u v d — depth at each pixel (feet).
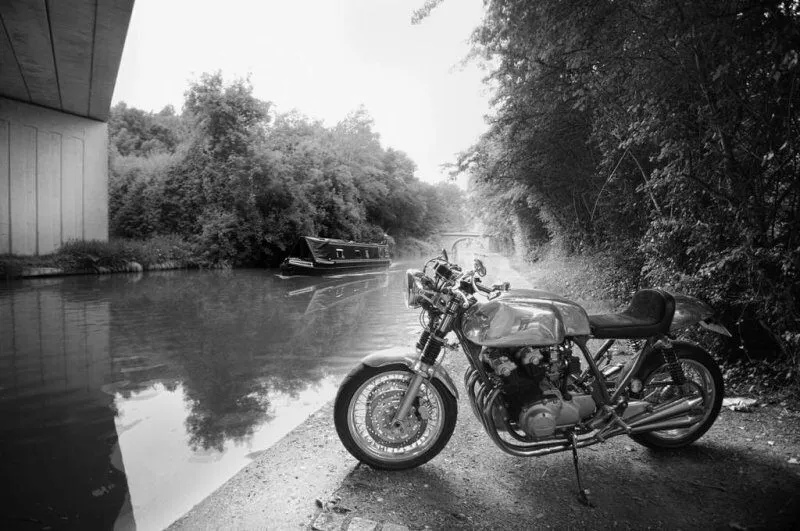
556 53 20.22
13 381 19.22
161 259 84.94
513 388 9.59
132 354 23.70
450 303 10.24
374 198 154.81
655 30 13.44
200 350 24.54
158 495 10.42
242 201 93.40
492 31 27.25
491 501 9.20
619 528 8.30
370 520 8.45
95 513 9.70
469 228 267.59
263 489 9.66
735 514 8.57
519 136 37.22
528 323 9.42
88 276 67.97
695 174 14.56
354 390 10.38
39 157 74.49
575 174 37.76
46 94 69.51
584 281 37.32
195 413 15.66
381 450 10.77
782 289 12.66
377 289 55.52
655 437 11.04
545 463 10.74
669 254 17.43
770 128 12.16
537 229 73.92
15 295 46.39
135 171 106.83
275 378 19.67
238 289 54.60
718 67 11.87
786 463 10.20
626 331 10.18
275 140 107.14
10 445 13.16
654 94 14.67
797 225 12.47
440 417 10.60
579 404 9.86
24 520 9.41
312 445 11.80
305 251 81.97
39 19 47.98
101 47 54.13
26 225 72.95
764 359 15.07
